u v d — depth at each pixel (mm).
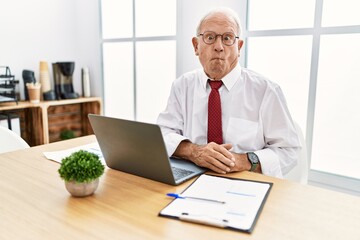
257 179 1118
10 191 1038
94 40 3428
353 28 1931
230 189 1022
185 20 2654
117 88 3396
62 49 3428
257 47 2377
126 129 1056
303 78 2199
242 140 1448
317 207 906
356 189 2045
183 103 1632
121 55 3277
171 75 2918
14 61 3068
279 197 971
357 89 1999
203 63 1474
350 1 1939
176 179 1107
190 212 870
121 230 796
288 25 2209
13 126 2771
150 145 1034
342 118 2084
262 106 1452
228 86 1494
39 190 1047
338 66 2043
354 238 751
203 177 1133
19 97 3113
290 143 1388
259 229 792
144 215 872
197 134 1540
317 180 2205
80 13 3484
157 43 2961
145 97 3166
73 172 962
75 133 3547
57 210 905
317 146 2207
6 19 2969
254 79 1509
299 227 800
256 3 2322
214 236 766
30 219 855
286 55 2250
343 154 2119
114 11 3248
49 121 3307
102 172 1012
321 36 2066
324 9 2037
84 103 3549
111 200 967
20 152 1471
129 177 1152
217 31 1388
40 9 3191
